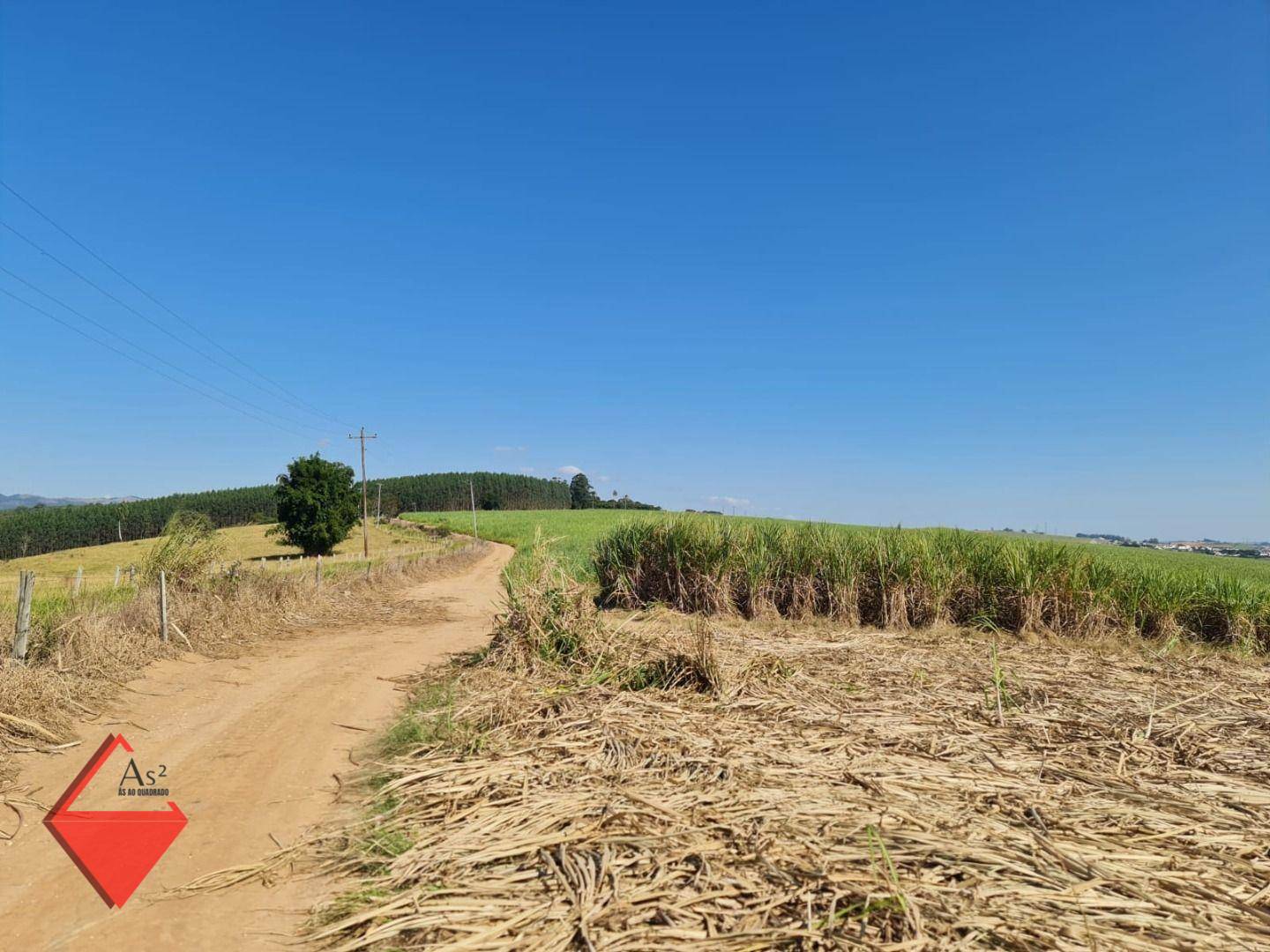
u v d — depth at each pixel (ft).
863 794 14.30
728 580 43.24
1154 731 19.30
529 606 27.55
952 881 10.93
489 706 21.27
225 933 10.57
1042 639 36.65
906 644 33.27
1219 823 13.53
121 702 23.89
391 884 11.44
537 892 10.93
